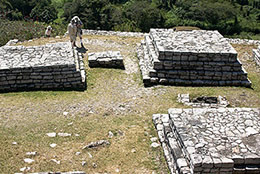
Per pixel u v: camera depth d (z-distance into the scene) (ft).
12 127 27.40
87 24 107.55
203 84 37.96
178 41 41.06
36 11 117.39
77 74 35.83
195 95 35.14
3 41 53.62
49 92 34.81
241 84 38.17
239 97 35.04
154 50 41.39
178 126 24.03
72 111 31.12
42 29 61.62
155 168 24.00
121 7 126.21
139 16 116.98
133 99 34.50
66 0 139.23
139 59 44.55
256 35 113.60
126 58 45.80
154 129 28.84
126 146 26.27
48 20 112.88
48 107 31.48
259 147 21.72
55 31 59.77
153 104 33.32
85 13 107.45
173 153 23.31
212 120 24.90
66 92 35.19
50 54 38.19
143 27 116.67
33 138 26.11
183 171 20.83
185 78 38.14
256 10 132.77
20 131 26.91
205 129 23.70
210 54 37.42
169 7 131.95
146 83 37.86
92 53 43.65
